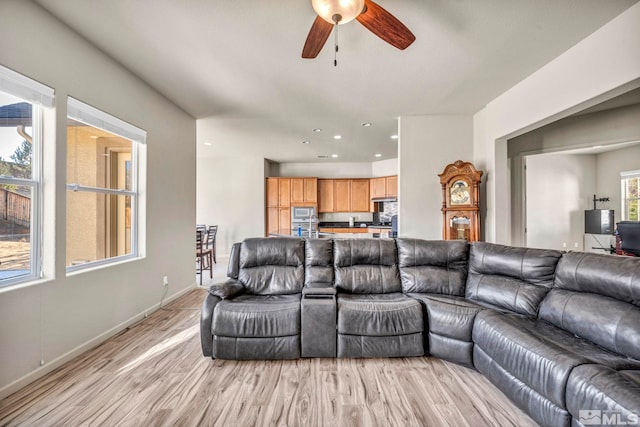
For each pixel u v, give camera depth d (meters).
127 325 2.88
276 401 1.78
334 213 7.94
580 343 1.70
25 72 1.90
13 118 1.94
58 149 2.13
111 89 2.65
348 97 3.53
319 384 1.96
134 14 2.05
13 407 1.69
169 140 3.65
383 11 1.66
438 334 2.25
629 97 3.20
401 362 2.26
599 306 1.74
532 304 2.16
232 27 2.20
